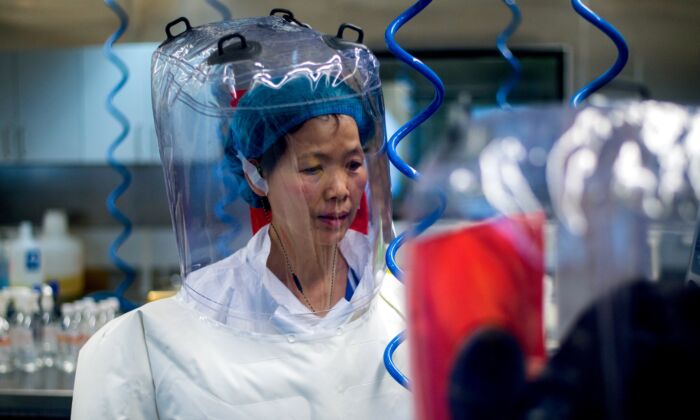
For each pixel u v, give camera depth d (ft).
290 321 3.53
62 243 11.23
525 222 1.34
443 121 10.01
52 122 10.86
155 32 9.89
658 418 1.26
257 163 3.46
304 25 4.06
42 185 12.07
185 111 3.73
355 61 3.59
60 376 7.13
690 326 1.29
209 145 3.69
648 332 1.28
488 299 1.29
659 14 9.68
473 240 1.32
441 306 1.31
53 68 10.75
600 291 1.31
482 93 10.03
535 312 1.30
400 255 3.65
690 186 1.39
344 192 3.39
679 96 9.84
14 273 10.23
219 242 3.80
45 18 9.92
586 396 1.27
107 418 3.58
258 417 3.43
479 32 9.90
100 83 10.71
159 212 11.84
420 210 1.56
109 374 3.66
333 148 3.35
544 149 1.45
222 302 3.62
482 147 1.51
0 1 9.70
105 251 11.92
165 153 3.93
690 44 9.72
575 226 1.34
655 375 1.27
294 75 3.35
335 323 3.55
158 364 3.63
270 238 3.63
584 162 1.40
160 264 11.85
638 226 1.35
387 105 9.99
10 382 6.93
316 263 3.55
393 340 3.41
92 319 7.36
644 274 1.33
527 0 9.75
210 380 3.48
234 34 3.66
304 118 3.29
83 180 11.92
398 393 3.53
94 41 10.12
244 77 3.45
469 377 1.28
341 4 9.45
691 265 1.34
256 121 3.32
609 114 1.49
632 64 9.85
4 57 10.77
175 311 3.75
